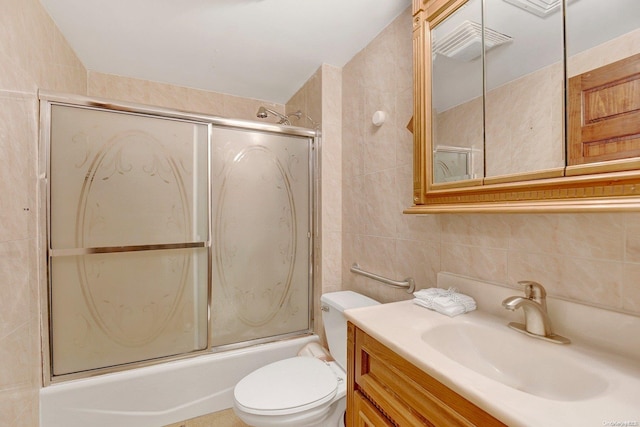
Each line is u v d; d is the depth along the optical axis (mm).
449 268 1086
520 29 792
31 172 1193
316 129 1907
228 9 1356
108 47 1661
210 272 1646
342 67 1881
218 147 1682
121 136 1440
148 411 1459
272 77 2047
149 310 1518
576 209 620
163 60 1816
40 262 1256
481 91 898
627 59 595
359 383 848
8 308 1046
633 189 561
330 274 1846
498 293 891
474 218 991
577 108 666
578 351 662
